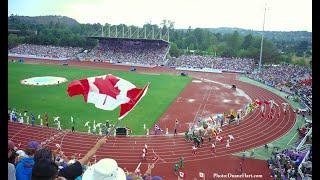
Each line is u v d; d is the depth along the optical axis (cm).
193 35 13238
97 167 620
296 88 6247
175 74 8038
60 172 726
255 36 11538
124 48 9975
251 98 5750
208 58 9225
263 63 9931
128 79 7038
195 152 3247
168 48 9750
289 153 3072
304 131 3797
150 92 5881
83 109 4525
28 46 10356
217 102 5406
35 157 649
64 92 5488
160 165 2967
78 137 3497
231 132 3847
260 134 3816
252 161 3080
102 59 9719
